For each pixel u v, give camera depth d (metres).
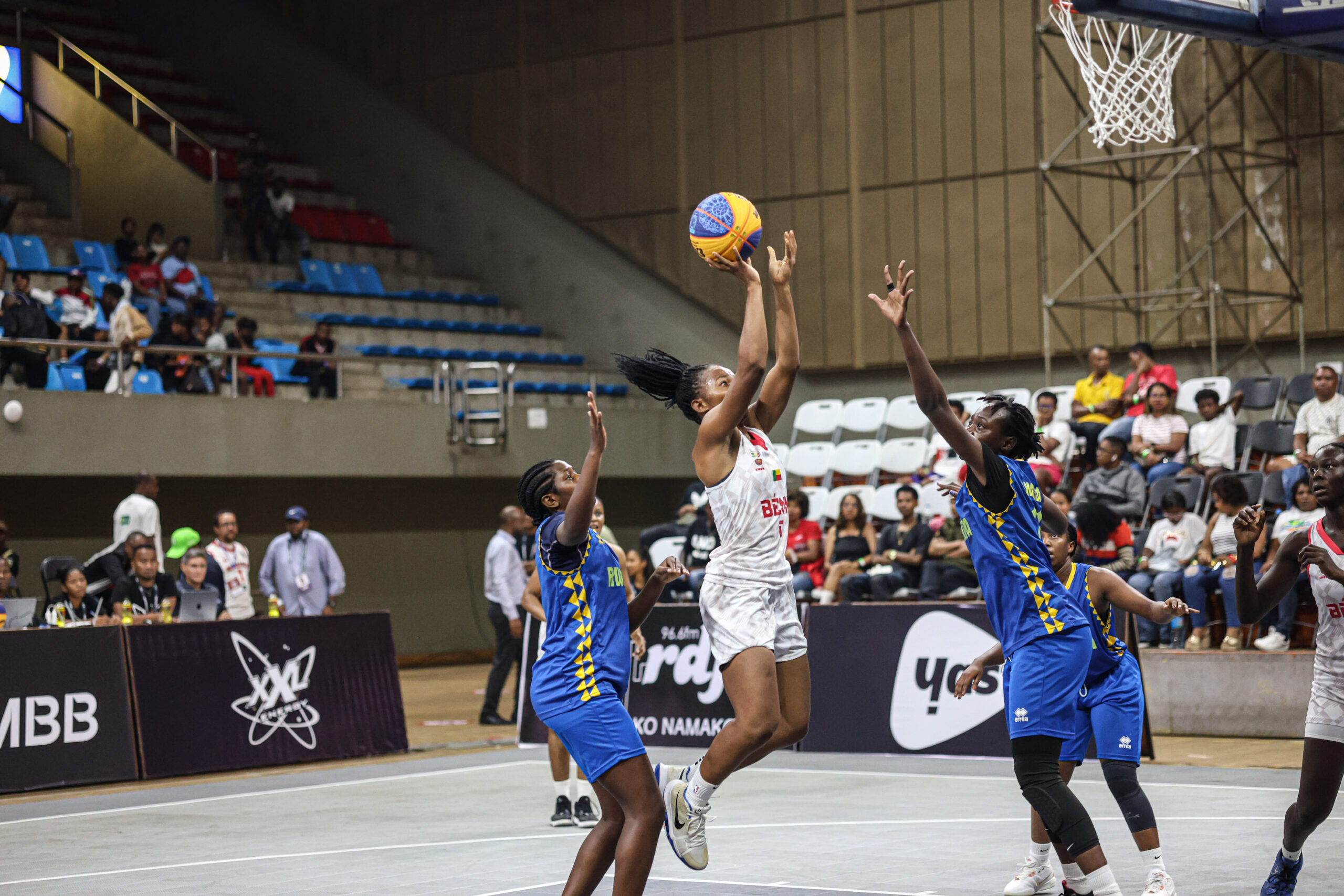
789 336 5.29
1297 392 14.58
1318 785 5.05
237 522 17.56
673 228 20.34
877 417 17.25
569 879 5.00
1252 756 10.20
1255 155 15.55
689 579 14.41
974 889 6.12
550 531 5.04
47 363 15.76
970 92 18.02
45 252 18.77
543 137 21.52
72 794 9.66
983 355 18.02
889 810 8.27
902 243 18.58
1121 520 12.48
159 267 18.66
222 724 10.62
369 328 20.00
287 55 23.94
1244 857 6.62
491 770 10.45
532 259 21.72
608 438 19.52
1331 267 15.74
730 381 5.23
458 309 21.47
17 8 23.05
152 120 22.58
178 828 8.20
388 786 9.77
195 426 16.23
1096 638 5.68
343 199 23.02
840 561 13.87
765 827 7.80
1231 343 16.41
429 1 22.48
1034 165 17.56
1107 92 15.21
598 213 21.03
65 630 10.00
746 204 5.07
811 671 11.06
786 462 17.38
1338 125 15.71
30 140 21.22
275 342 18.98
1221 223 16.41
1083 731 5.76
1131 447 14.21
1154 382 14.63
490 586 13.19
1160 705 11.62
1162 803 8.26
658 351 5.39
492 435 18.70
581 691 4.89
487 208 22.09
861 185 18.89
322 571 14.23
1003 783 9.26
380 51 23.03
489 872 6.72
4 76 22.08
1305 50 7.12
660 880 6.48
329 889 6.40
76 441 15.37
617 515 20.73
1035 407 16.11
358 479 18.69
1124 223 16.86
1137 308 16.89
